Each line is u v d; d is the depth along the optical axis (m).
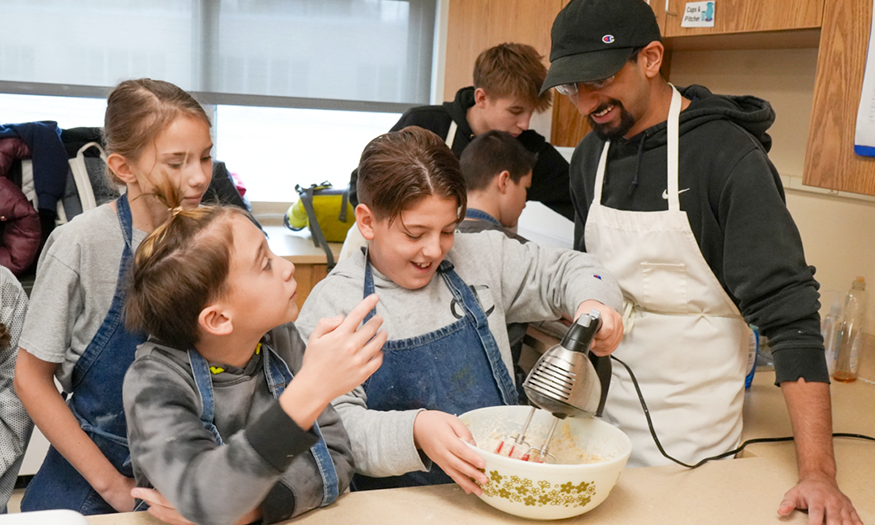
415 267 1.27
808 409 1.23
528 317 1.47
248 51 3.62
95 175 2.85
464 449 1.04
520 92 2.18
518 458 1.11
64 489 1.32
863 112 1.39
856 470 1.35
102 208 1.33
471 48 3.00
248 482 0.86
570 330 1.07
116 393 1.29
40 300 1.26
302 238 3.44
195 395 1.01
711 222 1.39
